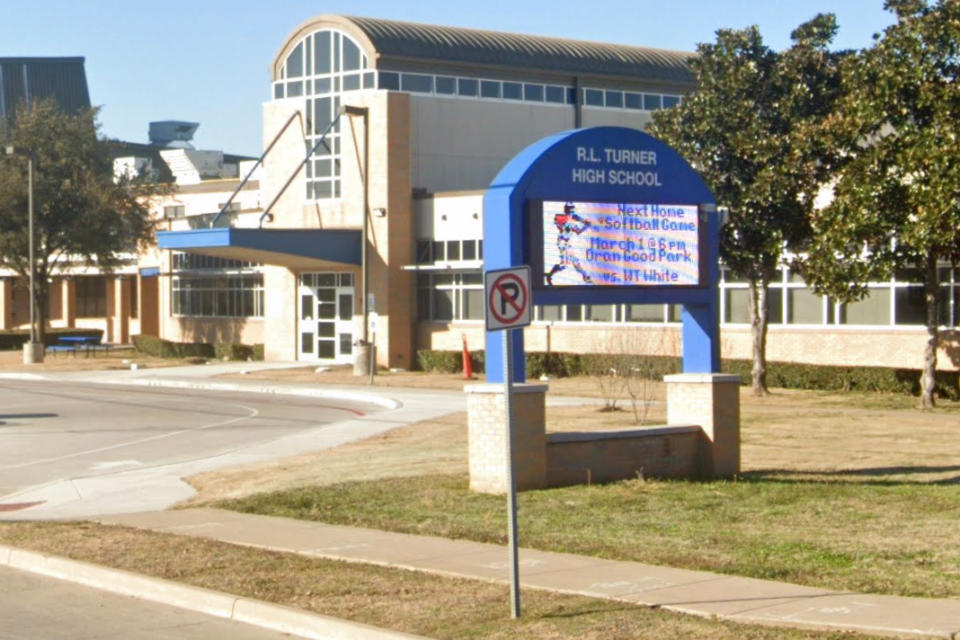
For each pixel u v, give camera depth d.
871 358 32.16
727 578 10.73
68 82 120.88
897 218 24.95
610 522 13.79
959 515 13.90
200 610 10.70
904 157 24.33
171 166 82.06
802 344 33.56
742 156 28.42
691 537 12.77
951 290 30.52
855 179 25.31
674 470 17.25
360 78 43.38
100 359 52.28
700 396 17.41
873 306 32.16
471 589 10.55
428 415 27.66
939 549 11.84
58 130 54.12
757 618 9.17
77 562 12.22
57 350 55.97
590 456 16.62
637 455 16.95
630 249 16.88
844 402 28.62
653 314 37.28
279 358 47.06
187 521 14.83
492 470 15.98
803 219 28.55
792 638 8.52
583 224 16.50
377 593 10.52
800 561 11.39
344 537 13.45
